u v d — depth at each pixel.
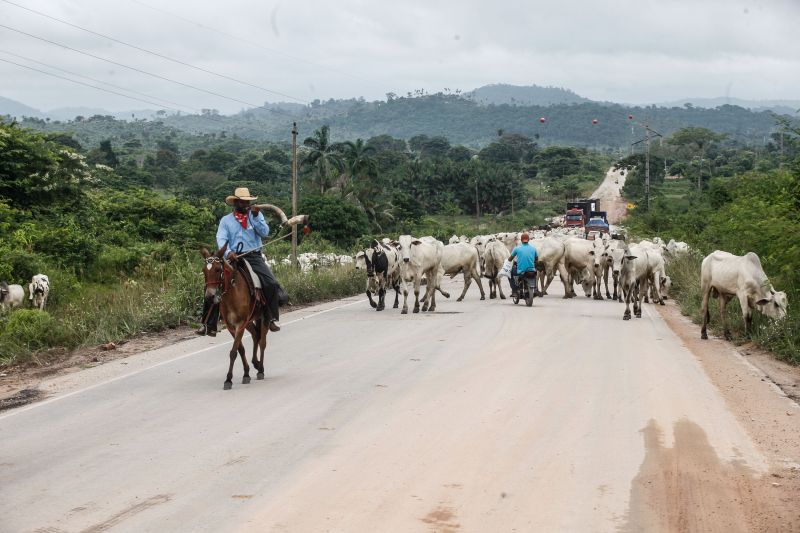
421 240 18.64
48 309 18.03
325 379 10.56
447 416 8.41
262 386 10.20
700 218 37.12
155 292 18.28
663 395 9.43
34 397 9.96
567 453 7.09
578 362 11.65
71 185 27.17
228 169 97.81
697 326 16.31
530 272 19.78
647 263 17.45
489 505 5.82
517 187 107.44
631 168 137.38
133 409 9.01
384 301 20.95
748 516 5.66
